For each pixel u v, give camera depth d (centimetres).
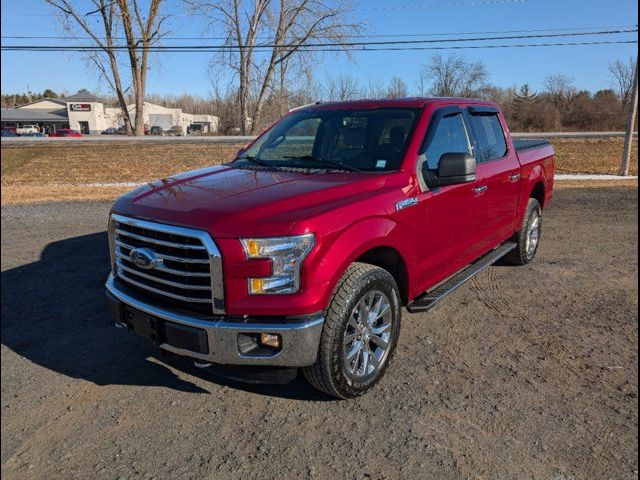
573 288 548
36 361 388
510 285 558
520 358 391
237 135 4362
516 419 313
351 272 316
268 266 281
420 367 379
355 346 328
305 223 288
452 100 466
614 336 428
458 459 278
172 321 299
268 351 291
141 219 318
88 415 321
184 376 370
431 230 389
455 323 458
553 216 956
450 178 377
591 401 332
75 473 270
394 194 353
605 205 1072
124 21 4181
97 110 8850
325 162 404
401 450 286
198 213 298
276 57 4131
